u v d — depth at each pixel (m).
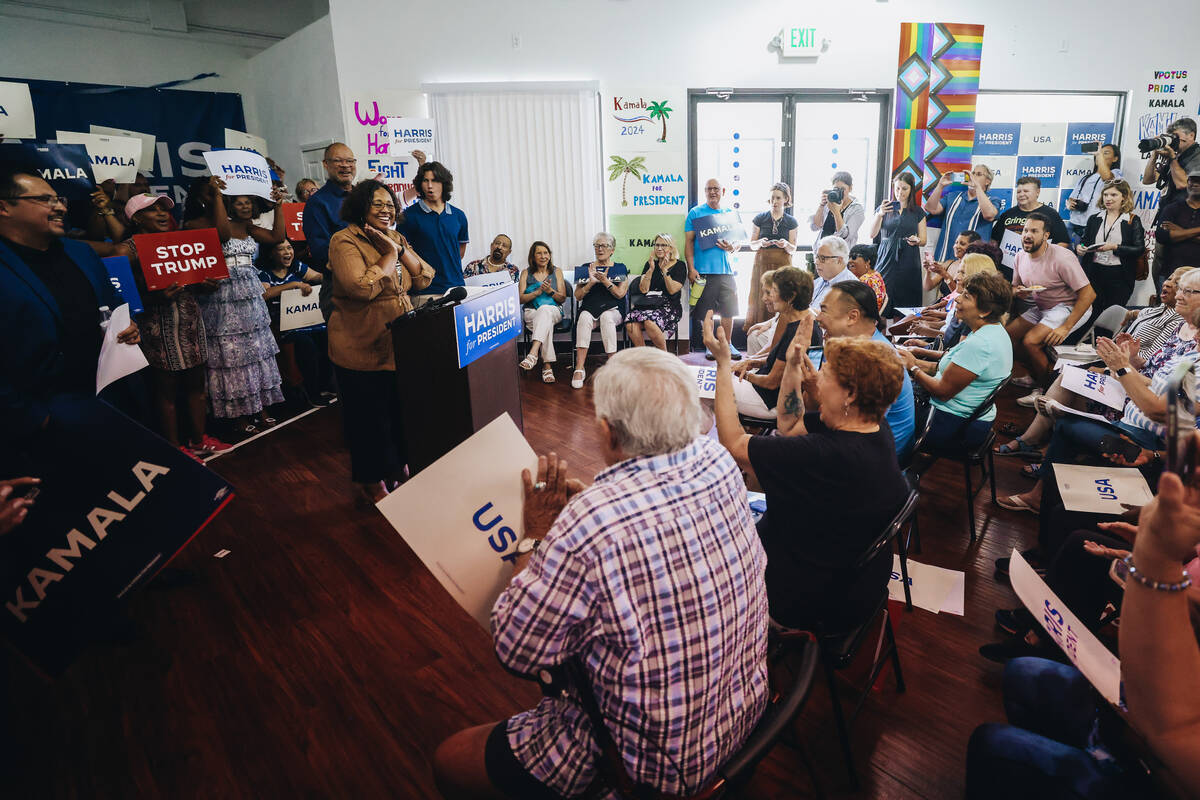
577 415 4.58
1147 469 2.31
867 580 1.60
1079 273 3.96
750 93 6.02
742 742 1.08
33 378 2.03
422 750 1.84
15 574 1.69
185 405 3.93
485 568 1.27
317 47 5.70
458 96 5.68
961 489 3.27
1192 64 6.36
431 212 3.68
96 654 2.24
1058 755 1.19
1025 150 6.38
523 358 6.21
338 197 3.38
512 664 1.00
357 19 5.45
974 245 4.69
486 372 2.78
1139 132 6.33
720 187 5.75
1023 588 1.44
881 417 1.54
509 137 5.83
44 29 5.79
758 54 5.95
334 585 2.63
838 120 6.25
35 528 1.70
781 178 6.31
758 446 1.58
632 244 6.13
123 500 1.79
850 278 3.36
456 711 1.98
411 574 2.69
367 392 3.02
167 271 3.35
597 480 1.06
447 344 2.51
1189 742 0.78
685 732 0.98
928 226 6.44
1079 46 6.23
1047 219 4.06
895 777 1.72
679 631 0.97
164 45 6.45
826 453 1.49
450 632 2.34
